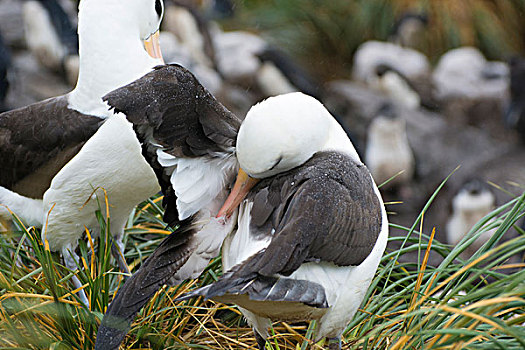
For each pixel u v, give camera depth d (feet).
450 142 70.13
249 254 18.93
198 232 19.72
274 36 85.35
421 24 83.61
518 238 20.18
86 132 24.04
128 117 18.47
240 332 24.40
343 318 20.26
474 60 80.69
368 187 20.53
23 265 24.84
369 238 19.69
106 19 24.39
